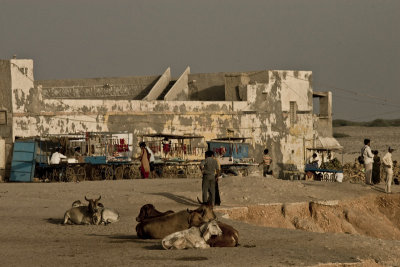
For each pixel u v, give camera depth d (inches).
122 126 2370.8
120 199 1272.1
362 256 700.0
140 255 646.5
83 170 1859.0
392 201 1568.7
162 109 2490.2
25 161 1929.1
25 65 2126.0
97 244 736.3
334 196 1478.8
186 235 694.5
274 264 605.3
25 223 933.8
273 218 1266.0
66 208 1138.7
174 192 1352.1
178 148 2369.6
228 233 723.4
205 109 2591.0
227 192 1364.4
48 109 2192.4
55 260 616.7
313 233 868.6
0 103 2090.3
